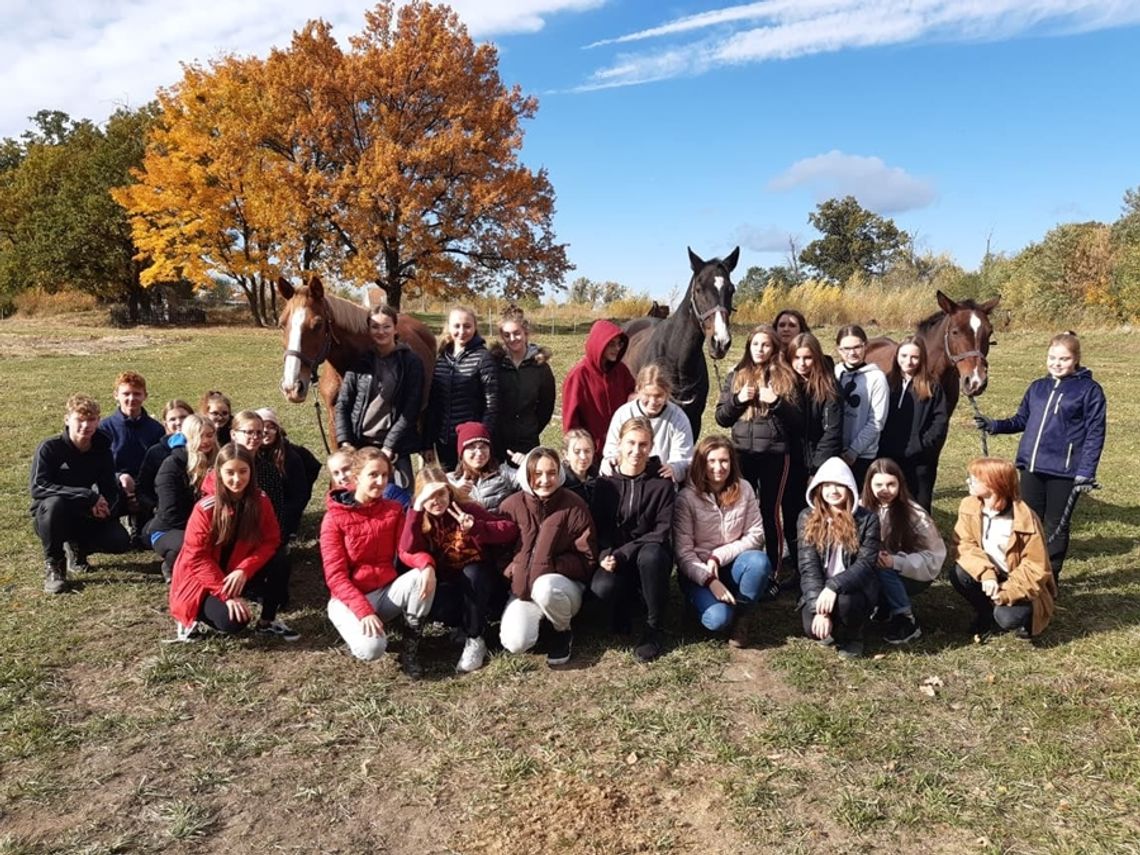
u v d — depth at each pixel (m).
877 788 2.98
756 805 2.88
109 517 5.07
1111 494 7.41
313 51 28.89
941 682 3.81
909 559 4.21
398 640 4.27
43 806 2.89
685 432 4.76
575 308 37.38
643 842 2.69
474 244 30.52
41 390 13.23
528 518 4.07
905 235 50.62
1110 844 2.65
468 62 30.03
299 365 4.79
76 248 32.28
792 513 5.28
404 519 4.15
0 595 4.78
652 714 3.52
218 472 4.00
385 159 26.56
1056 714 3.49
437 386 5.13
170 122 29.55
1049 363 4.81
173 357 19.06
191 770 3.12
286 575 4.31
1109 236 27.77
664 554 4.05
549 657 3.99
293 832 2.77
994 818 2.80
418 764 3.18
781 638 4.35
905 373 5.05
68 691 3.72
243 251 30.00
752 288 52.00
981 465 4.16
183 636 4.17
